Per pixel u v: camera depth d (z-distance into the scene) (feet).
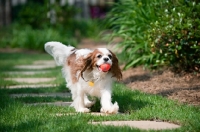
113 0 114.11
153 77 33.35
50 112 23.30
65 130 18.45
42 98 27.91
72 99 26.91
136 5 37.99
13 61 55.01
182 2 32.86
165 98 25.57
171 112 21.59
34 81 38.60
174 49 31.81
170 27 31.22
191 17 31.65
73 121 19.81
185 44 31.40
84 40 87.97
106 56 22.41
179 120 20.07
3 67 48.47
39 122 20.13
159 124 20.06
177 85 29.89
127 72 37.06
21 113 22.39
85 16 115.44
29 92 31.86
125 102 24.97
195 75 31.99
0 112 22.67
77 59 23.98
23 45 70.79
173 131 18.04
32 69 47.85
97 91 23.67
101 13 115.24
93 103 25.43
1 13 89.71
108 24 40.98
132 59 37.55
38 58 59.67
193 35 30.71
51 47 26.99
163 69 35.04
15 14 100.73
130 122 20.58
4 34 75.66
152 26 32.55
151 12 35.45
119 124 19.84
